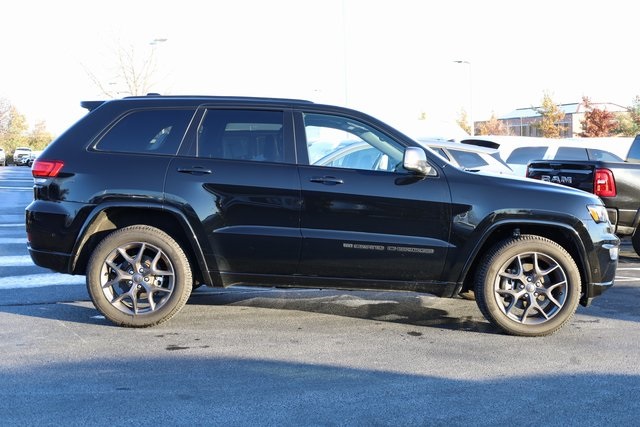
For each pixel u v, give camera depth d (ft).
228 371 15.23
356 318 20.21
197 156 18.22
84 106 19.58
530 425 12.44
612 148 57.93
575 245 18.49
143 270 18.21
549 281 18.51
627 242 38.42
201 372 15.14
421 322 19.84
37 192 18.39
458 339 18.04
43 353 16.34
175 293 18.24
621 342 17.84
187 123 18.51
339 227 17.85
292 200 17.80
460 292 19.35
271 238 17.84
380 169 18.49
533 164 32.50
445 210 17.84
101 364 15.58
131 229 18.11
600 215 18.56
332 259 17.95
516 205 17.88
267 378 14.80
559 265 18.16
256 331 18.54
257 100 18.79
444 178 18.04
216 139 18.39
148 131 18.53
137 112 18.69
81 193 17.97
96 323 19.03
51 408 13.00
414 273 18.07
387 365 15.78
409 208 17.79
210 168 18.01
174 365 15.58
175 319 19.69
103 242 18.04
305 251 17.90
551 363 16.03
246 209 17.88
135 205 17.81
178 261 18.15
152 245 18.07
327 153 18.58
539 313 18.40
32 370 15.11
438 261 17.97
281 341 17.63
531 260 18.38
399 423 12.48
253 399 13.57
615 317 20.51
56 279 25.00
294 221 17.87
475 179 18.16
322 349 16.97
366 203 17.76
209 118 18.56
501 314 18.24
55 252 18.21
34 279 24.97
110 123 18.58
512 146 46.60
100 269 18.06
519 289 18.29
